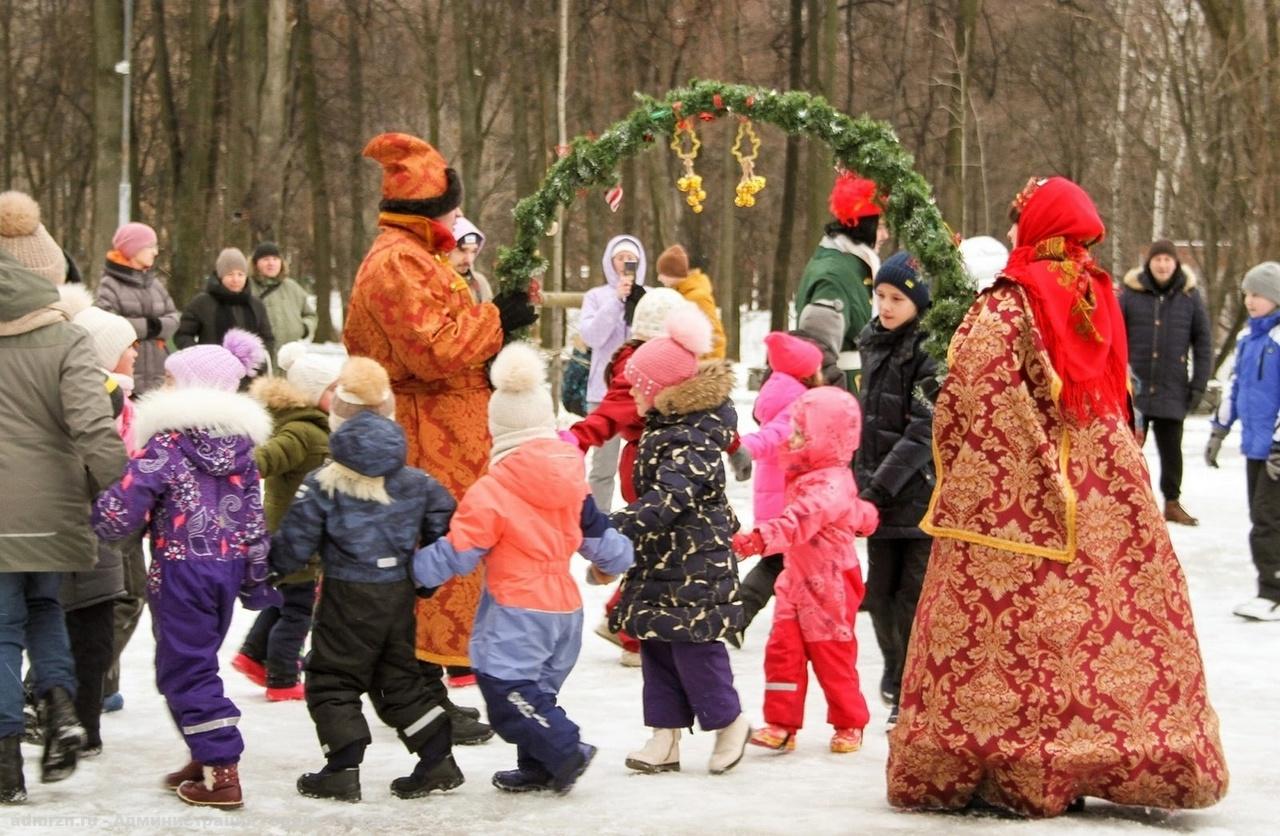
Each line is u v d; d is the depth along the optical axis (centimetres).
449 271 627
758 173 3797
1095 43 3434
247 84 2712
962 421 516
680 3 2978
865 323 807
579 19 3086
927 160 3603
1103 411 516
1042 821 501
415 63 3569
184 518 528
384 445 537
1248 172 2384
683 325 575
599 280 3141
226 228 2681
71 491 544
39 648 545
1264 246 2084
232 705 532
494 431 551
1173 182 3125
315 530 539
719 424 580
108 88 2491
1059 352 510
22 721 532
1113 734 498
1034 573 505
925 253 654
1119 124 3291
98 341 604
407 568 544
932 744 509
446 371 618
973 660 507
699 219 3538
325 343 3203
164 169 3619
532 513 544
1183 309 1256
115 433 536
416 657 576
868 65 3506
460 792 552
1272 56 2077
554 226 720
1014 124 3622
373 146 622
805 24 3256
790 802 536
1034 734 500
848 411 618
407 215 623
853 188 791
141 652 805
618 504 1224
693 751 628
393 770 592
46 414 539
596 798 541
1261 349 990
